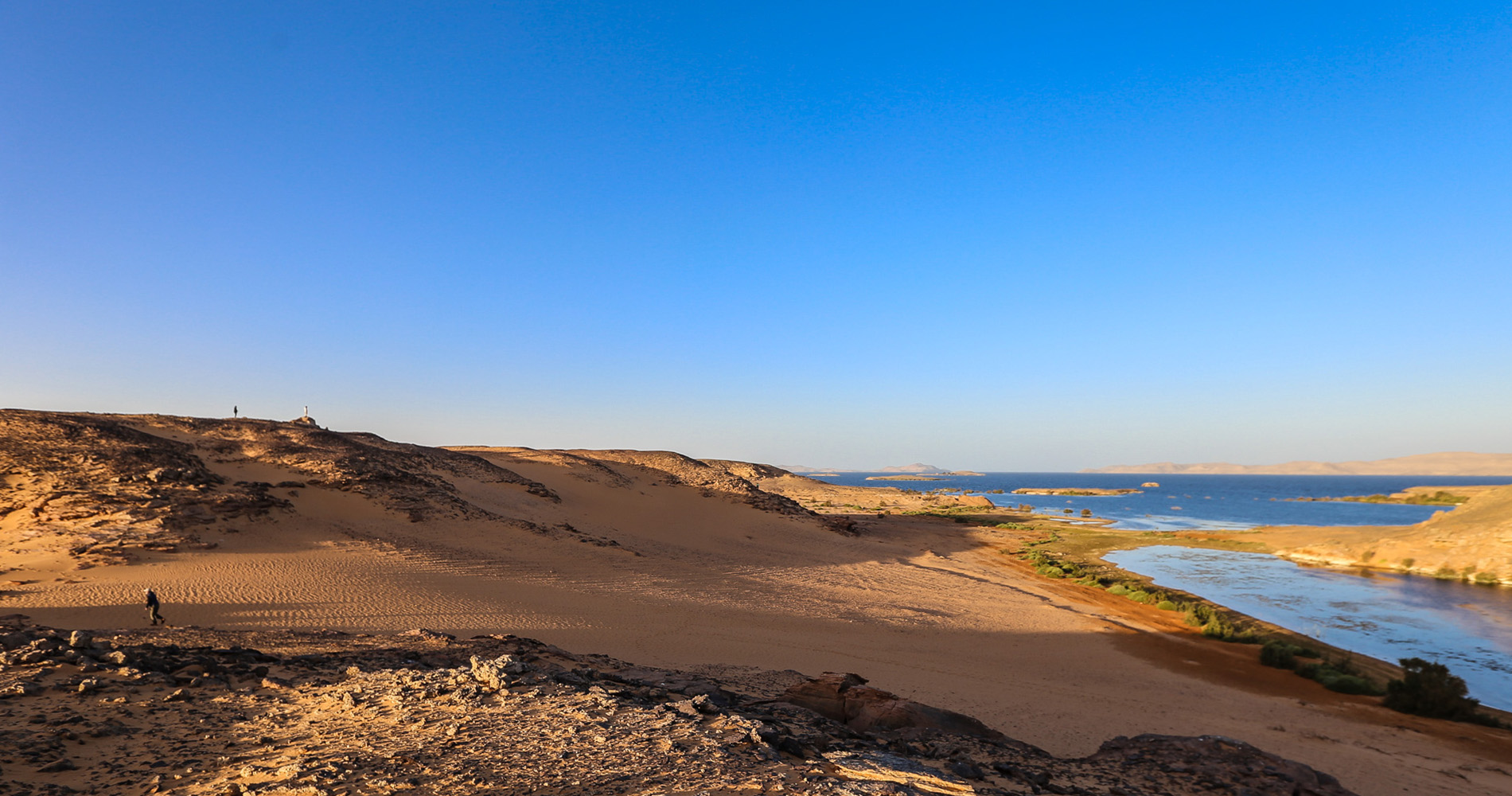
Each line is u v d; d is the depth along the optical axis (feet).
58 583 75.51
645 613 93.25
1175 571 179.63
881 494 480.64
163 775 22.91
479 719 30.50
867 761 29.48
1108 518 362.12
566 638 73.82
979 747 42.86
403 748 26.05
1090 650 96.27
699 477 266.36
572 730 28.84
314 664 42.32
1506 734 66.80
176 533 98.12
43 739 25.25
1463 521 184.24
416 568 102.06
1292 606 134.92
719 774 24.29
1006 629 106.93
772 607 109.40
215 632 54.13
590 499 213.87
